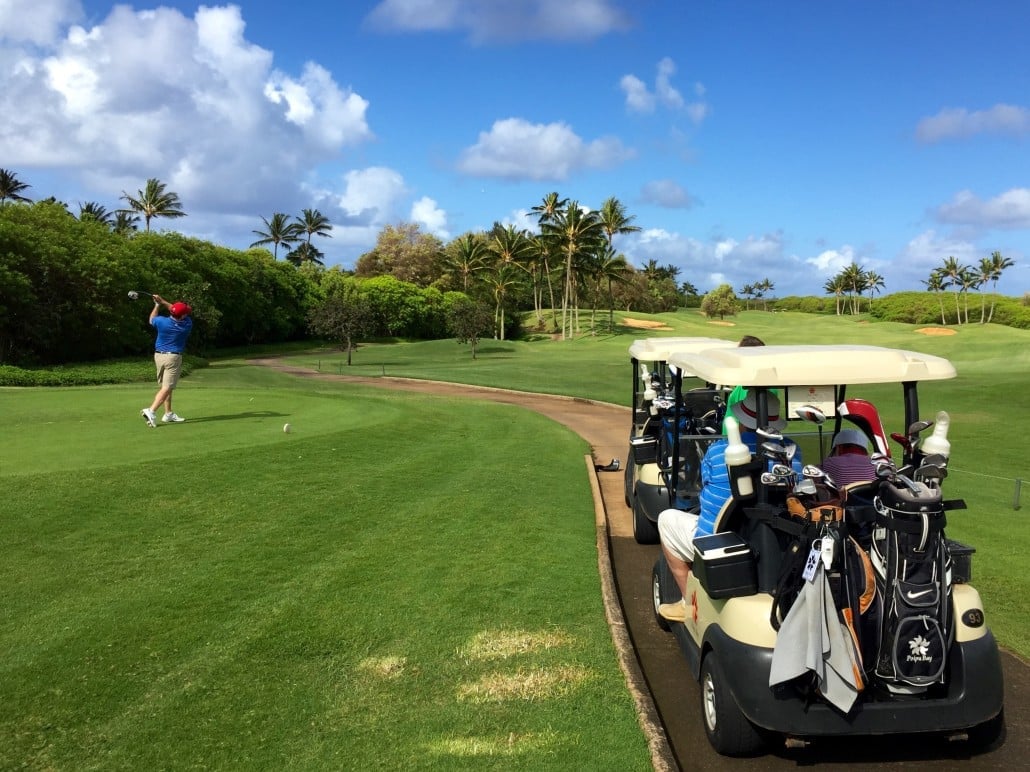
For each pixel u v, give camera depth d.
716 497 3.99
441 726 3.53
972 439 15.49
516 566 5.84
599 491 8.94
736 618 3.41
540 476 9.62
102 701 3.65
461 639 4.50
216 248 63.38
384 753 3.29
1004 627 5.19
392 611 4.88
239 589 5.12
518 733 3.48
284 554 5.88
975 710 3.25
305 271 83.06
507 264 82.69
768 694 3.24
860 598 3.24
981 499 9.80
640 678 4.07
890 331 67.62
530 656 4.30
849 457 3.73
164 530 6.31
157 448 9.41
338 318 49.59
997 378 25.39
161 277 48.69
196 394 16.97
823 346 4.45
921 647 3.14
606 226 78.06
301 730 3.46
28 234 35.78
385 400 17.44
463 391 27.95
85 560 5.54
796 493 3.32
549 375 33.94
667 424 6.38
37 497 6.84
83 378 27.12
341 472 8.78
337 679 3.97
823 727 3.22
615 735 3.47
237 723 3.50
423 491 8.24
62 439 10.13
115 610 4.70
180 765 3.16
